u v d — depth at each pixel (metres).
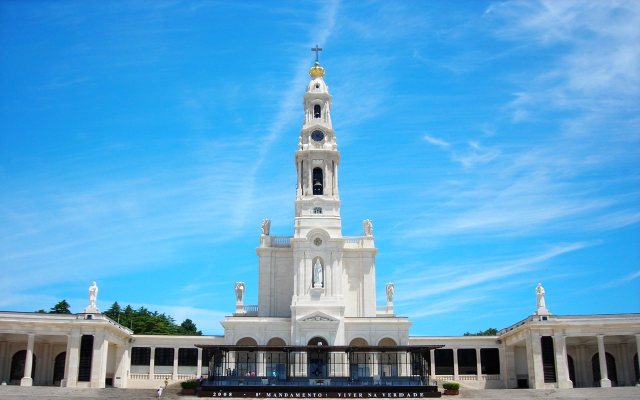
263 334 98.12
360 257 107.31
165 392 77.56
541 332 92.69
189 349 103.56
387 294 105.69
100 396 73.12
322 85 115.81
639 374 96.81
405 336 97.75
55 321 88.25
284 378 81.62
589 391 79.50
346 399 75.00
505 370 103.25
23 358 96.81
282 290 106.06
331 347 79.56
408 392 75.62
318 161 109.38
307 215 104.75
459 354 106.44
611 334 91.69
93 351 88.50
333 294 100.25
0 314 88.94
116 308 149.75
